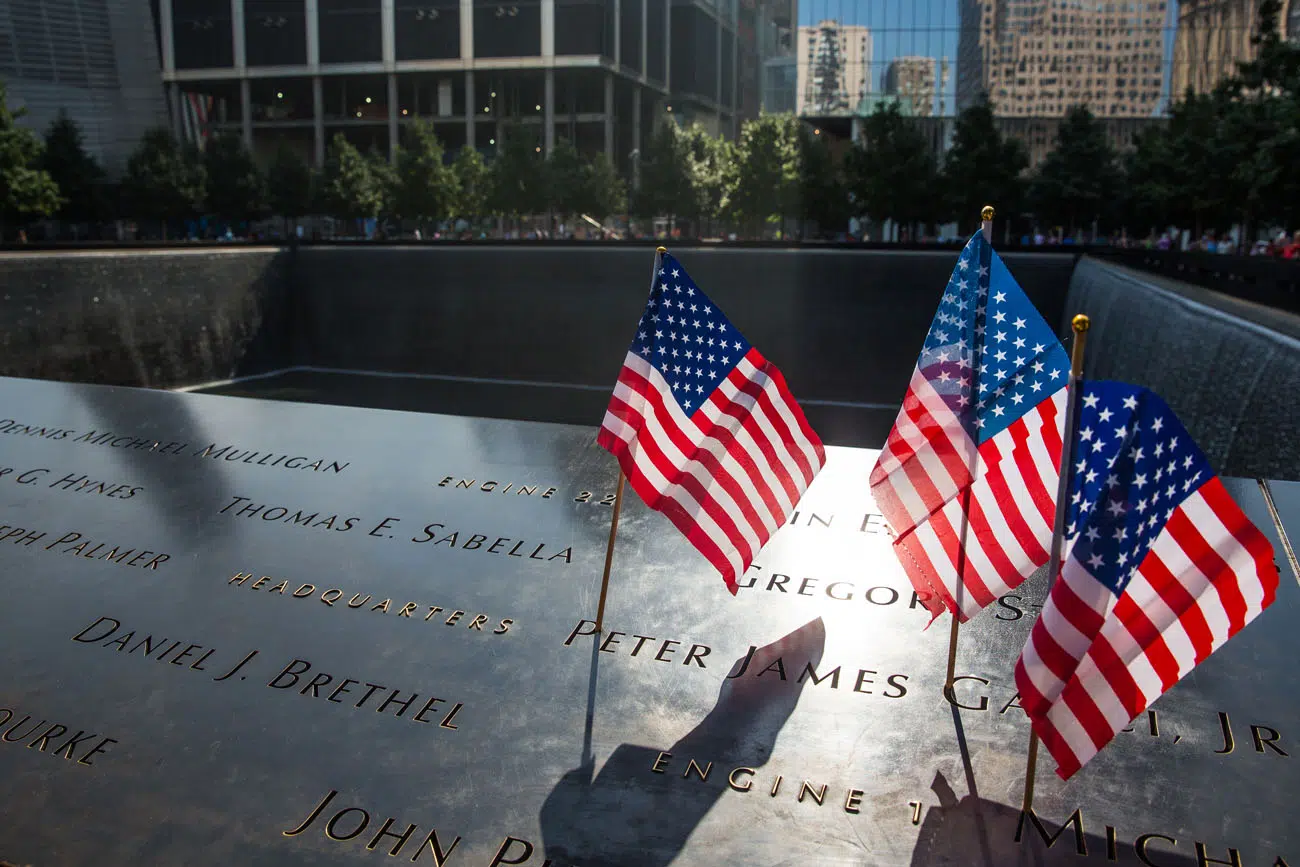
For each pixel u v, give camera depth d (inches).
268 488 282.7
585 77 3218.5
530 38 3073.3
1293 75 951.6
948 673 182.5
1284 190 875.4
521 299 1473.9
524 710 182.4
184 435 327.9
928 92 2416.3
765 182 2237.9
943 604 182.4
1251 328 448.1
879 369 1342.3
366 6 3139.8
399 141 3287.4
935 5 2388.0
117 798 165.9
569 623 209.5
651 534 247.3
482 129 3344.0
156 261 1226.0
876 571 225.3
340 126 3324.3
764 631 204.2
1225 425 467.5
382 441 316.2
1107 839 147.5
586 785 162.6
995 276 168.2
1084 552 141.4
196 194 2268.7
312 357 1560.0
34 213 1782.7
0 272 998.4
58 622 220.5
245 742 178.2
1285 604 200.8
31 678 200.1
